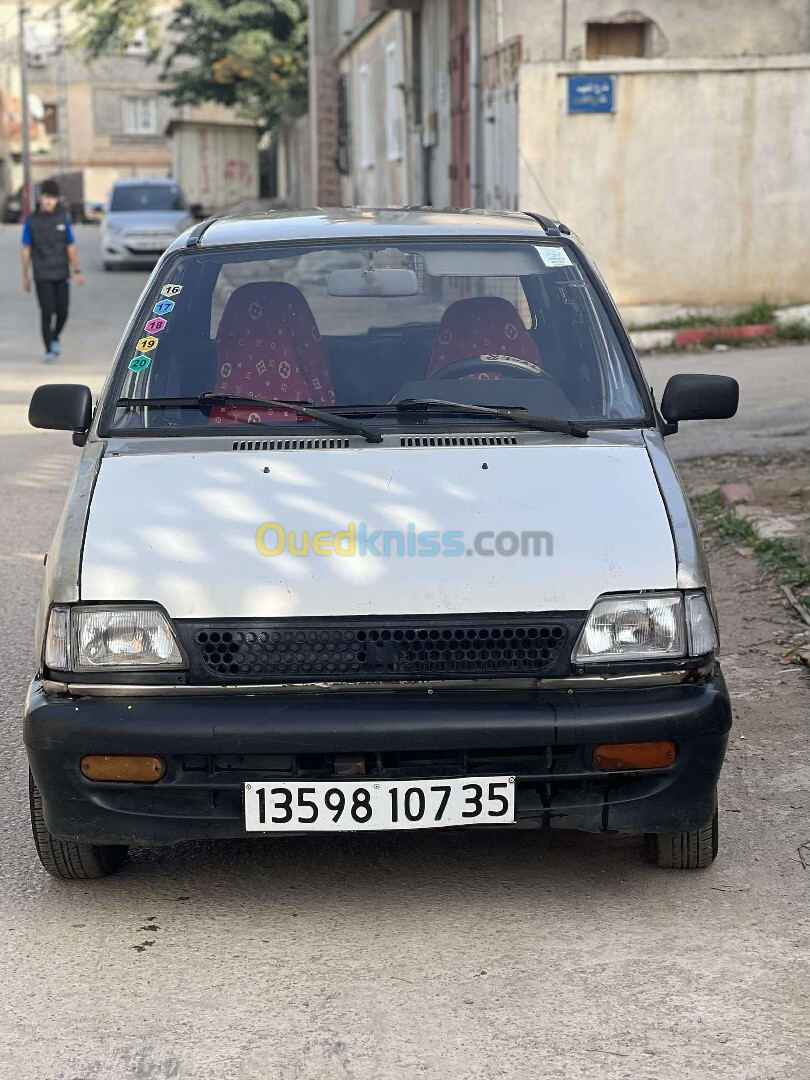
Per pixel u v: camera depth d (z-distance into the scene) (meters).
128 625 3.66
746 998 3.36
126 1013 3.36
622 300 14.39
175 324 4.68
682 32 15.25
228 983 3.49
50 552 3.94
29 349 16.72
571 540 3.75
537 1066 3.09
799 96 14.16
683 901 3.87
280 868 4.16
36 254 15.36
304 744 3.55
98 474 4.05
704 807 3.72
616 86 13.95
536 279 4.80
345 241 4.91
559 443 4.17
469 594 3.65
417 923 3.79
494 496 3.88
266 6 37.78
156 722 3.58
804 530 7.37
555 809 3.65
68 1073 3.12
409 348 4.80
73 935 3.77
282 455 4.07
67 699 3.68
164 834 3.68
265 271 5.04
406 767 3.63
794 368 12.44
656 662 3.68
